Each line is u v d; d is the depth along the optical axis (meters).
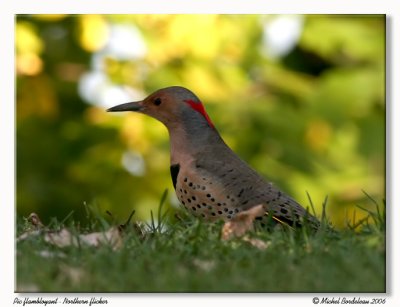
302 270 7.59
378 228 8.64
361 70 16.81
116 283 7.46
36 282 7.57
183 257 7.87
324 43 16.81
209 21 16.31
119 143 16.88
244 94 16.48
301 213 9.78
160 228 8.96
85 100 17.33
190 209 10.34
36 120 17.31
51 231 8.69
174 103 10.80
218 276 7.49
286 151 16.20
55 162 17.31
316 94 16.67
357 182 16.27
